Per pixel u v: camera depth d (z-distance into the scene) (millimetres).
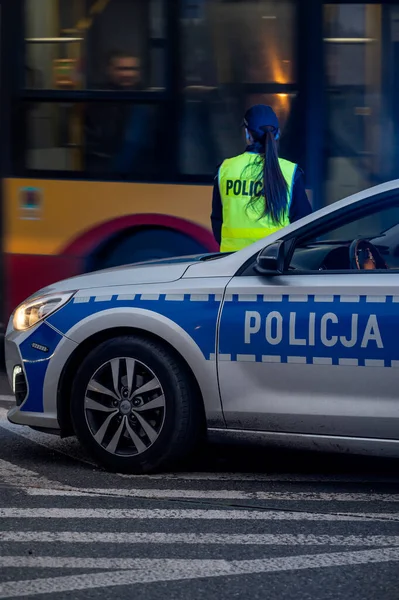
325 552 8445
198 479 10680
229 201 12484
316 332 10055
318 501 9945
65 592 7586
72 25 16875
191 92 16734
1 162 17031
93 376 10805
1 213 17078
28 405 11180
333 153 16609
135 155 16828
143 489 10297
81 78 16875
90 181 16859
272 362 10195
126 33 16797
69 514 9477
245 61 16672
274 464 11297
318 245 10719
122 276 10977
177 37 16688
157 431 10617
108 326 10695
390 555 8383
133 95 16812
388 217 11836
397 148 16578
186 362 10547
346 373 9977
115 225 16844
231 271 10492
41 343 11047
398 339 9797
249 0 16641
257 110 12555
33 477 10719
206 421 10523
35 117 16969
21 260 17016
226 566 8117
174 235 16797
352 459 11508
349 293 10000
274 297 10219
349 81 16562
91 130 16875
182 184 16703
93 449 10867
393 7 16500
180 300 10516
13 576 7910
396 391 9852
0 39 17000
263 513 9539
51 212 16938
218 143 16703
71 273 16922
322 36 16531
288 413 10188
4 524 9172
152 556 8359
